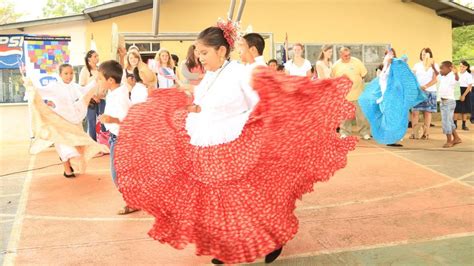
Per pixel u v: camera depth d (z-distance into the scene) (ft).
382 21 42.04
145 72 18.24
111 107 14.65
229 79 10.05
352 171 20.95
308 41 40.60
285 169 10.00
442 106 27.43
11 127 34.88
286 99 9.39
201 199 9.94
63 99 20.08
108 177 21.06
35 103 19.36
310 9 40.47
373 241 12.05
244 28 39.45
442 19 43.29
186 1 38.40
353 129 38.37
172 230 10.07
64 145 19.88
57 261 11.23
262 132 9.71
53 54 34.58
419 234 12.46
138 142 10.27
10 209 16.02
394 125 24.41
